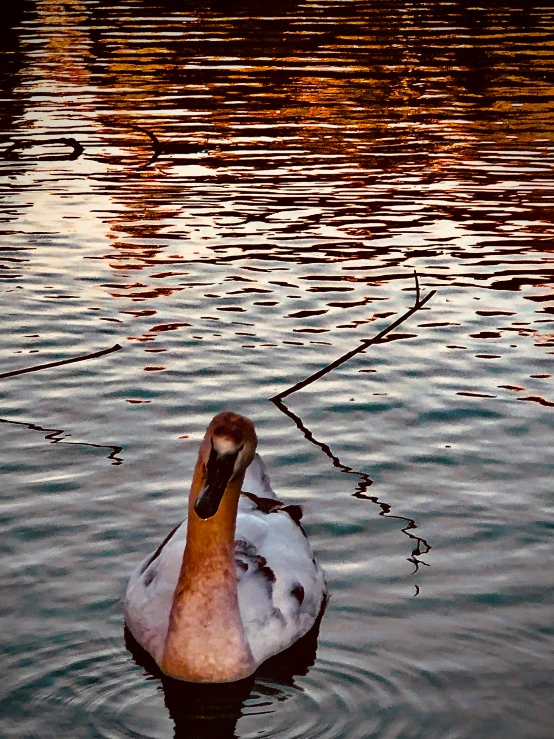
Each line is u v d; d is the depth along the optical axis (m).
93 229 15.76
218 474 6.64
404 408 10.34
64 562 7.86
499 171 19.09
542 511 8.56
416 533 8.30
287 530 7.71
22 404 10.34
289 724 6.38
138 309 12.74
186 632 6.77
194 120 22.62
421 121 22.64
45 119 22.56
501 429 9.91
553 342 11.84
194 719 6.43
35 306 12.80
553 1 39.47
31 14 36.16
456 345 11.78
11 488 8.82
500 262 14.44
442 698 6.53
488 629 7.17
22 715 6.41
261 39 31.53
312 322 12.39
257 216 16.47
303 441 9.71
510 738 6.16
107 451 9.45
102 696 6.61
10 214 16.47
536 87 25.62
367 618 7.33
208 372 11.09
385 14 36.00
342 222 16.20
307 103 24.19
